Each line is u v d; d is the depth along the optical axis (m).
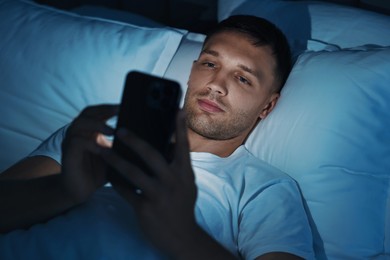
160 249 0.73
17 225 0.95
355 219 1.04
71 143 0.76
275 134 1.18
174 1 1.66
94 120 0.80
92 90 1.28
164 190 0.68
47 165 1.08
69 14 1.37
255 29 1.18
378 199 1.06
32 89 1.28
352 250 1.03
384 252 1.05
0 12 1.36
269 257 0.95
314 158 1.09
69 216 0.94
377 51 1.15
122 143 0.75
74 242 0.89
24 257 0.89
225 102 1.13
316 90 1.14
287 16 1.40
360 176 1.07
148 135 0.74
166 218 0.69
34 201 0.93
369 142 1.08
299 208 1.06
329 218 1.06
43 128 1.30
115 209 0.95
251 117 1.17
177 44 1.32
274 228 1.00
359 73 1.12
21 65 1.29
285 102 1.19
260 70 1.16
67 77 1.28
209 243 0.76
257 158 1.18
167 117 0.72
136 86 0.75
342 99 1.11
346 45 1.30
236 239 1.06
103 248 0.88
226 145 1.18
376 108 1.10
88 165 0.80
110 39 1.30
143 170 0.73
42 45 1.30
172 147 0.76
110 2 1.72
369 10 1.42
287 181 1.10
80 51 1.29
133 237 0.90
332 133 1.09
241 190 1.11
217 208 1.06
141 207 0.70
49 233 0.91
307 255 0.97
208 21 1.65
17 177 1.05
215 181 1.10
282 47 1.21
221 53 1.16
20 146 1.30
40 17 1.34
